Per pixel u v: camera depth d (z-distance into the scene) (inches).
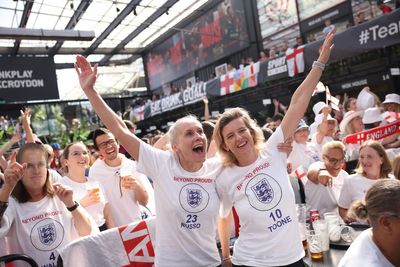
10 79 575.5
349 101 251.0
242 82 373.4
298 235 75.0
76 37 422.6
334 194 125.0
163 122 641.6
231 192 77.7
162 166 78.6
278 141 80.4
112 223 116.0
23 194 91.0
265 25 544.7
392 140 161.3
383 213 48.0
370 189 51.9
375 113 184.5
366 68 354.6
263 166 77.1
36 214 90.4
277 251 72.1
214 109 526.3
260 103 472.7
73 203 89.7
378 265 48.7
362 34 236.7
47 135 563.2
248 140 77.5
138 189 116.1
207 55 665.0
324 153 125.3
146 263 95.7
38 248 88.9
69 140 504.1
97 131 120.8
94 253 90.0
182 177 77.6
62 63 832.9
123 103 751.1
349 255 52.4
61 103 634.8
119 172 119.4
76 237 94.7
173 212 75.4
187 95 470.0
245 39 577.3
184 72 737.0
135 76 979.9
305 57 294.4
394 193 48.5
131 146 79.7
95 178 119.8
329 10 446.0
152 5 590.6
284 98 431.5
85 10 564.4
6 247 89.5
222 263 88.5
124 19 642.2
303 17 482.0
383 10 323.3
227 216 85.0
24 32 398.3
